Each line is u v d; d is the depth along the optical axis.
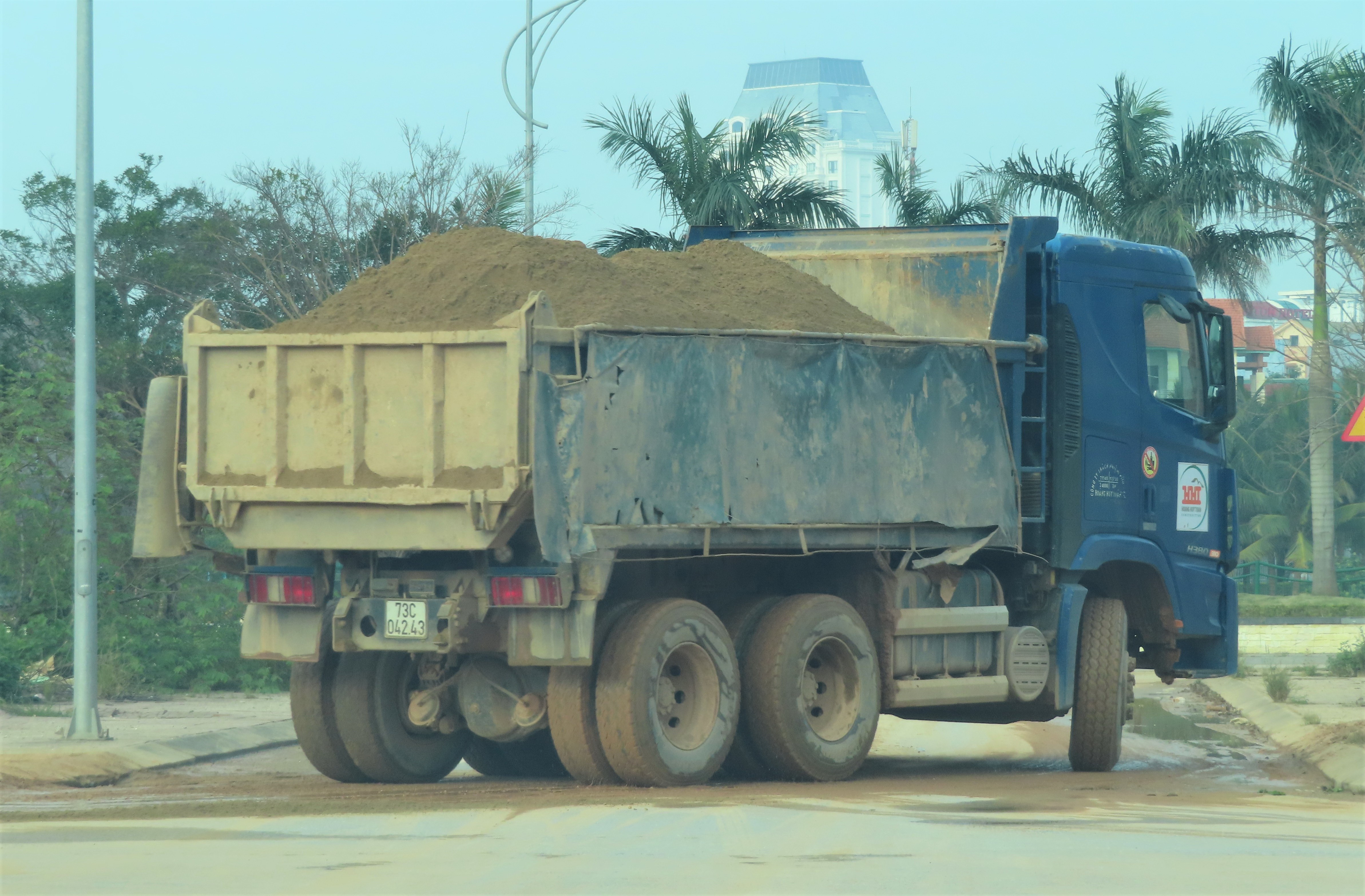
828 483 22.09
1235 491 29.23
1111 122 73.06
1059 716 26.70
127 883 13.58
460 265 21.73
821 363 22.11
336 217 57.34
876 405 22.89
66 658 38.25
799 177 60.19
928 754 29.02
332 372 19.91
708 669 21.19
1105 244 27.00
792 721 21.92
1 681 33.97
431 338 19.25
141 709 33.75
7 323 62.22
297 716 22.77
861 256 27.27
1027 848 15.78
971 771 26.09
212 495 20.25
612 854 15.19
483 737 21.81
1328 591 83.94
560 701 20.61
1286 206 71.81
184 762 25.55
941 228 27.06
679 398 20.30
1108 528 26.55
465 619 20.00
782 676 21.88
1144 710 39.50
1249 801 20.95
